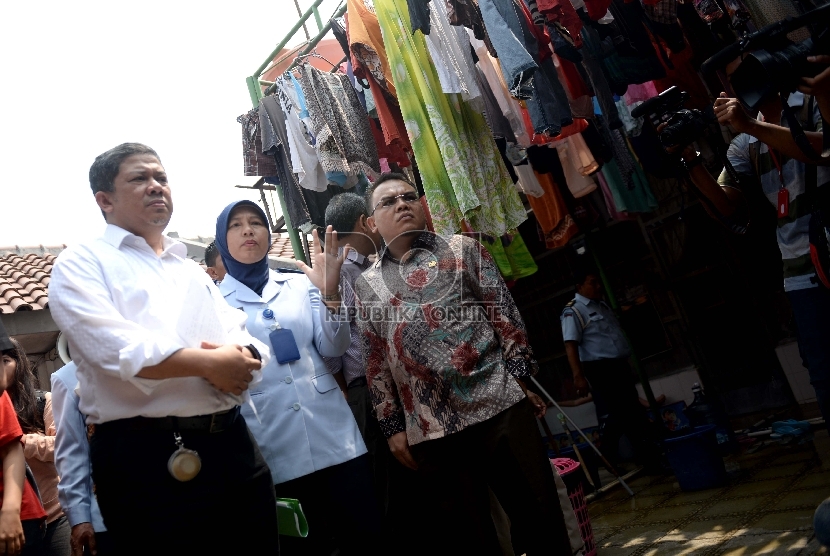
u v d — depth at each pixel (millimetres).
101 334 1577
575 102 3613
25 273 6828
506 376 2320
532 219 6414
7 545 2062
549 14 2889
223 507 1675
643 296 6090
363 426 2889
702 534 2961
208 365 1611
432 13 3508
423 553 2744
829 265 2205
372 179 3863
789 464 3697
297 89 3889
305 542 2508
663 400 5785
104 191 1835
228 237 2602
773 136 2254
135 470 1586
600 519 3830
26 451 2742
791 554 2385
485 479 2375
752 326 5602
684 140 2701
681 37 3873
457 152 3381
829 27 1897
